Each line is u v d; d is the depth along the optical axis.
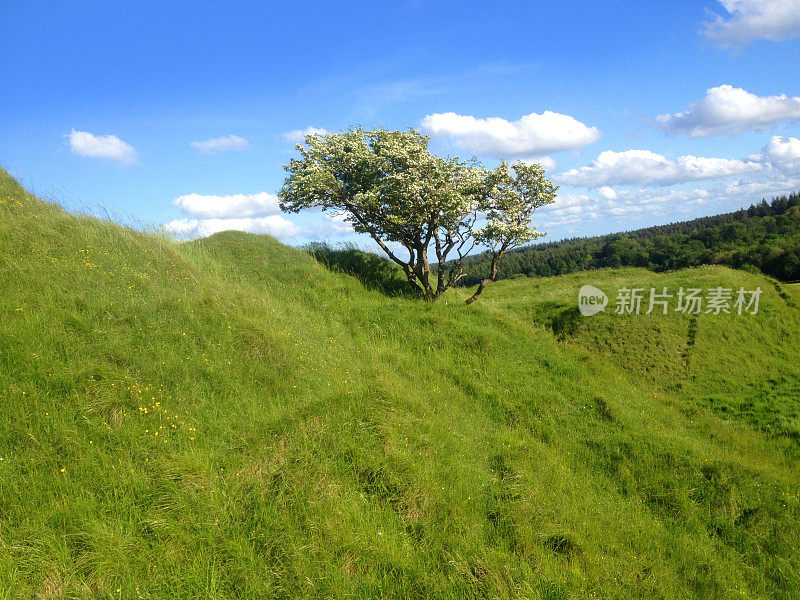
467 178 16.50
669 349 17.17
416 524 6.18
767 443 11.65
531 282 27.94
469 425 9.15
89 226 11.42
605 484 8.51
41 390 6.29
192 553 5.08
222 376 7.98
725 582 6.71
